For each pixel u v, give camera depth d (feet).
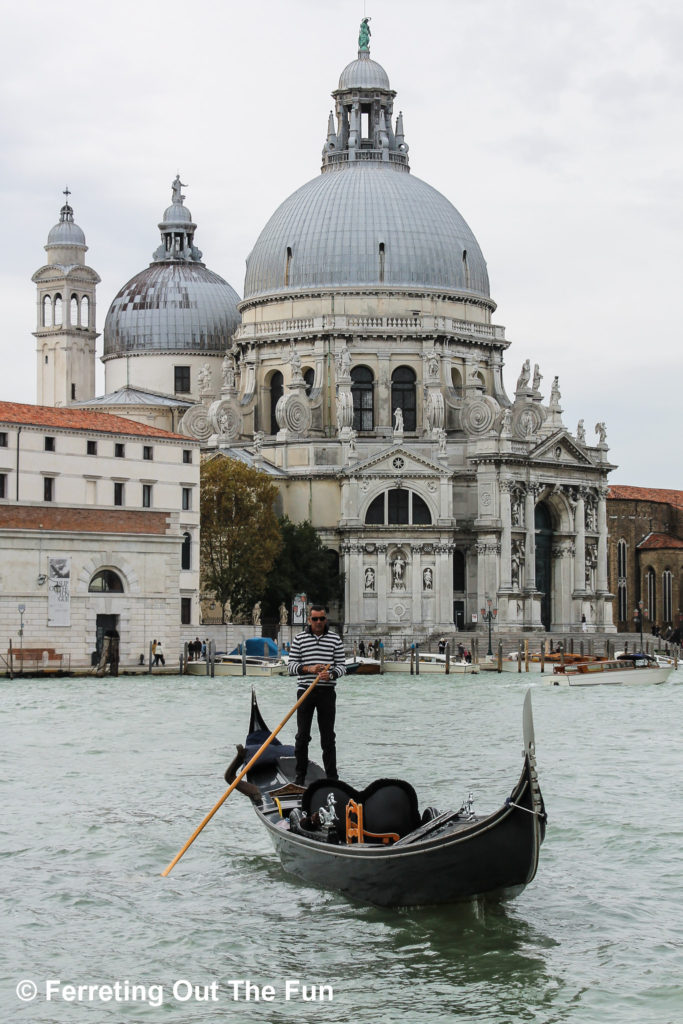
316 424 558.97
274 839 132.46
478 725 253.44
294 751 147.95
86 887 127.44
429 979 105.91
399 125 607.37
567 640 510.99
